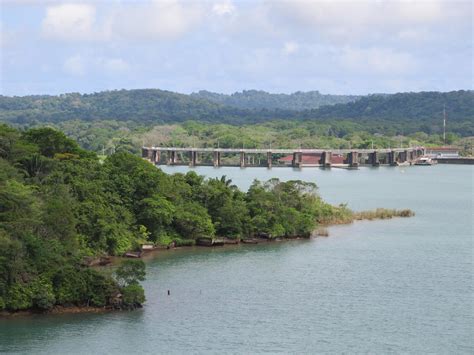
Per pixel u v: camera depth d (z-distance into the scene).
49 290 166.50
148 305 174.25
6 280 164.75
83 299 170.38
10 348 146.62
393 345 151.50
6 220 178.88
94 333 154.88
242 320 164.88
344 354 146.00
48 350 145.88
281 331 158.38
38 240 174.75
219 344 150.12
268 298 182.25
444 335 157.62
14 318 162.50
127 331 156.25
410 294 188.12
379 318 168.25
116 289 172.12
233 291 187.75
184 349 147.25
